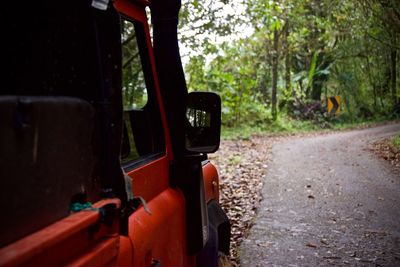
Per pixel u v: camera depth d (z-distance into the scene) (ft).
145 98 8.62
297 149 51.96
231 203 27.25
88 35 5.59
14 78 4.64
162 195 8.43
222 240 12.86
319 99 100.32
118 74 5.68
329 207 25.82
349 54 95.71
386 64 100.94
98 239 5.20
